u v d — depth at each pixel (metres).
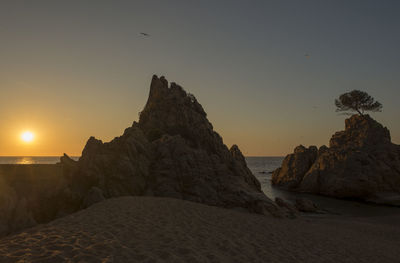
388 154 53.50
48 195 22.39
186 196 25.88
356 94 64.81
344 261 9.51
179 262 6.76
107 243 7.63
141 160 28.44
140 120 41.81
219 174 29.27
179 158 28.84
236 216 14.73
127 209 12.98
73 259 6.29
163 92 42.44
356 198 49.44
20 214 18.78
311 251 10.04
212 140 34.91
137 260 6.61
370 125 60.06
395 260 11.21
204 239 9.26
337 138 63.97
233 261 7.51
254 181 37.75
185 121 37.59
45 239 7.70
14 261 6.07
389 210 38.72
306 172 63.50
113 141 29.81
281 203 26.38
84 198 23.23
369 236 17.27
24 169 22.06
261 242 10.02
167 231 9.76
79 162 27.20
